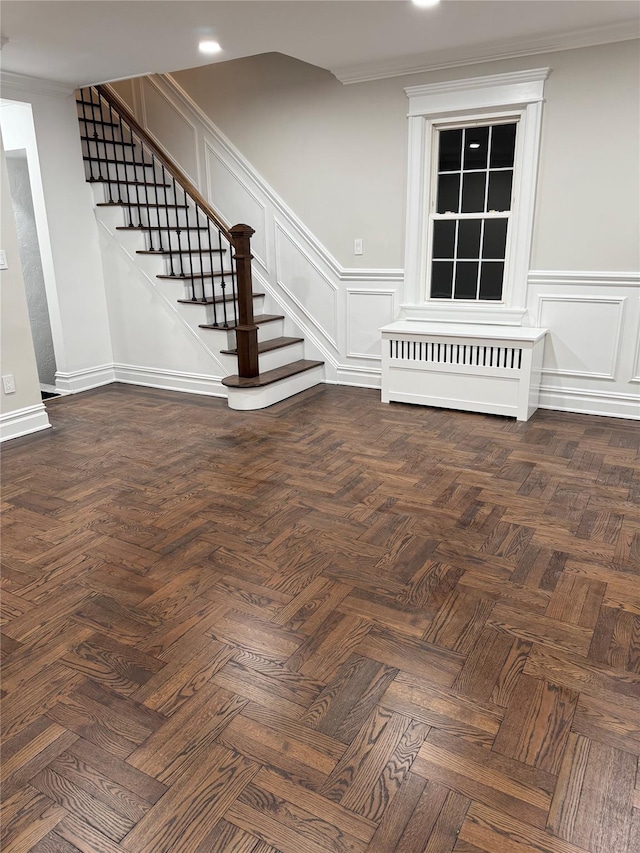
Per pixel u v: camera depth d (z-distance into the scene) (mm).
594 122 3848
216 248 5477
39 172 4602
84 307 5109
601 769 1490
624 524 2721
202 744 1579
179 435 4016
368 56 4078
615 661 1865
